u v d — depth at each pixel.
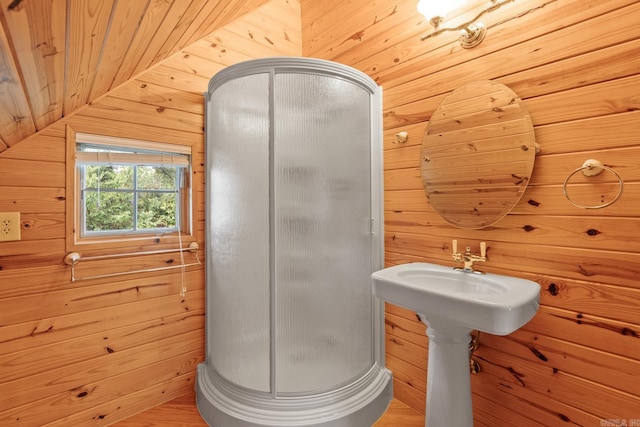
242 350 1.61
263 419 1.46
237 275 1.63
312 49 2.34
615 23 1.06
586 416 1.14
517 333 1.32
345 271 1.66
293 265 1.54
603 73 1.08
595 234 1.11
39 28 0.58
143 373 1.72
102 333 1.59
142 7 0.74
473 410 1.47
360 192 1.73
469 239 1.46
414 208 1.68
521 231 1.29
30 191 1.40
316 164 1.58
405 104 1.71
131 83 1.66
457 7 1.48
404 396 1.76
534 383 1.27
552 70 1.20
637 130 1.02
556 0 1.18
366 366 1.75
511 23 1.30
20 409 1.39
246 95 1.59
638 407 1.03
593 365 1.12
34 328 1.42
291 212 1.54
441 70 1.55
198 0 0.91
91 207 1.65
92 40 0.78
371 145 1.80
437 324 1.21
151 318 1.74
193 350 1.90
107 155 1.61
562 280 1.19
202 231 1.92
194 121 1.89
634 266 1.04
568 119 1.16
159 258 1.76
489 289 1.28
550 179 1.21
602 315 1.10
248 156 1.59
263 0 1.84
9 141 1.27
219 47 2.01
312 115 1.57
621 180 1.05
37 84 0.89
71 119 1.49
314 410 1.50
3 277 1.35
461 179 1.46
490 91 1.36
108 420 1.61
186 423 1.63
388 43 1.82
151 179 1.84
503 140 1.32
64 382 1.49
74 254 1.49
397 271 1.40
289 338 1.54
